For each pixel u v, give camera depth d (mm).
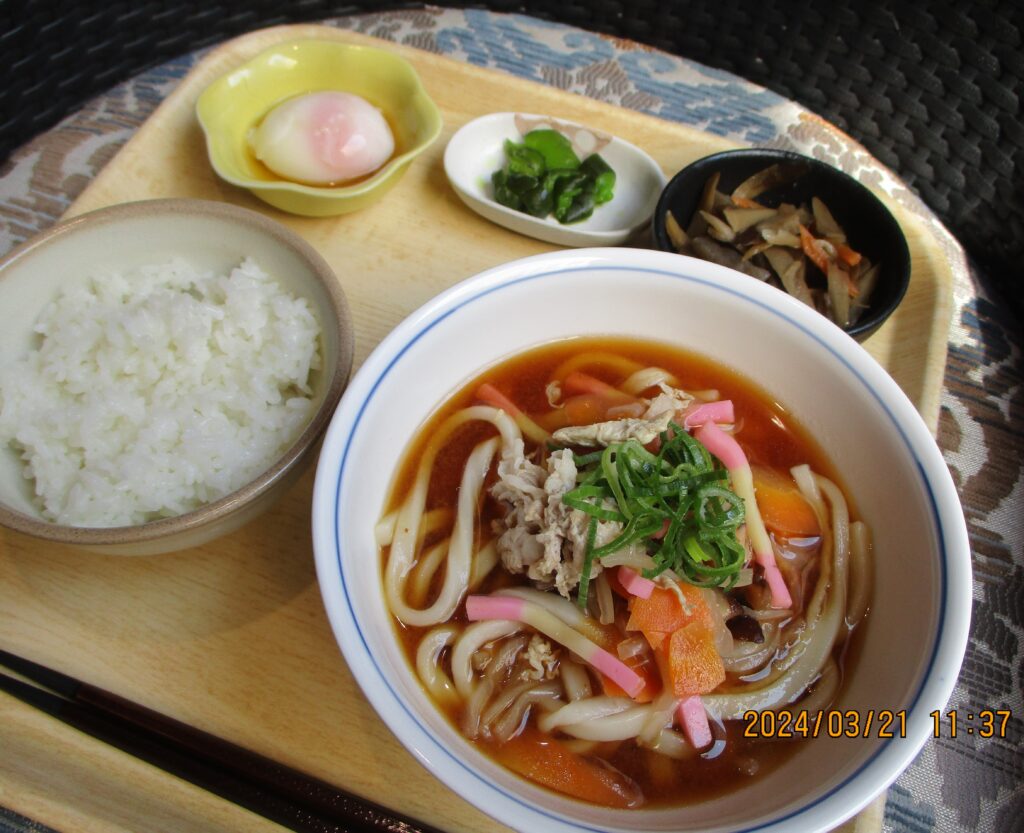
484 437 293
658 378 295
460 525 275
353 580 224
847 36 434
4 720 249
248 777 244
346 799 242
